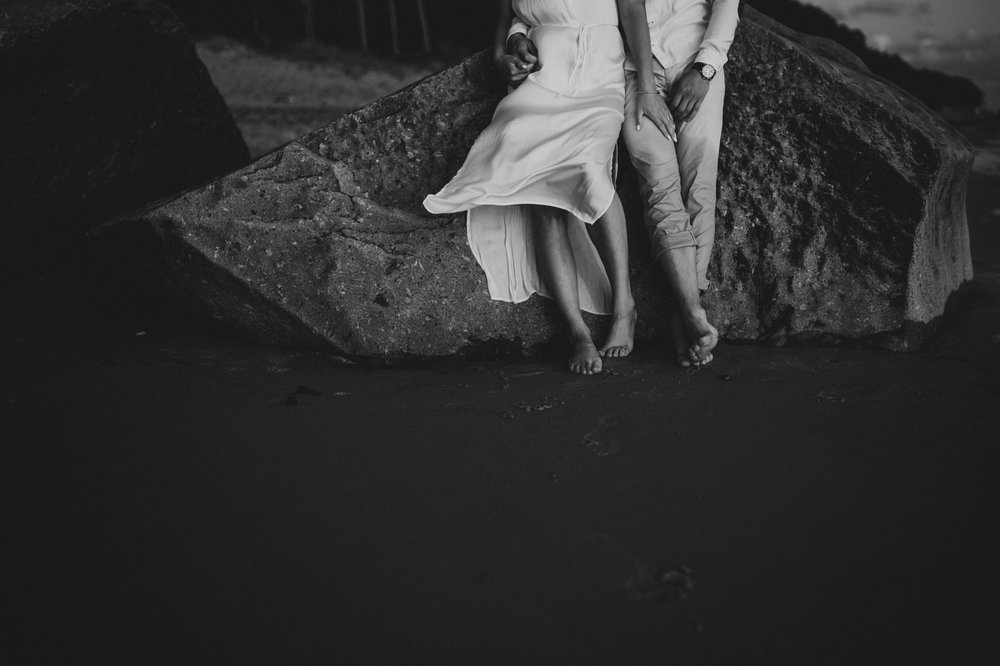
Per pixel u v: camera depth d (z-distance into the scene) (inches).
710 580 79.2
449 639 71.5
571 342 142.9
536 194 138.2
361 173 156.5
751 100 152.5
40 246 185.9
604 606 75.5
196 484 98.1
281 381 133.3
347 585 79.0
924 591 77.7
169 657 69.5
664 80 148.9
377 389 130.6
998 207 288.7
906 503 93.4
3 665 68.2
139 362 139.9
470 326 147.9
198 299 150.3
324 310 144.1
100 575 80.4
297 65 703.7
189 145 214.2
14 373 133.6
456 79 159.2
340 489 97.1
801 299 148.8
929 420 115.6
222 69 658.2
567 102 141.6
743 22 153.3
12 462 102.8
